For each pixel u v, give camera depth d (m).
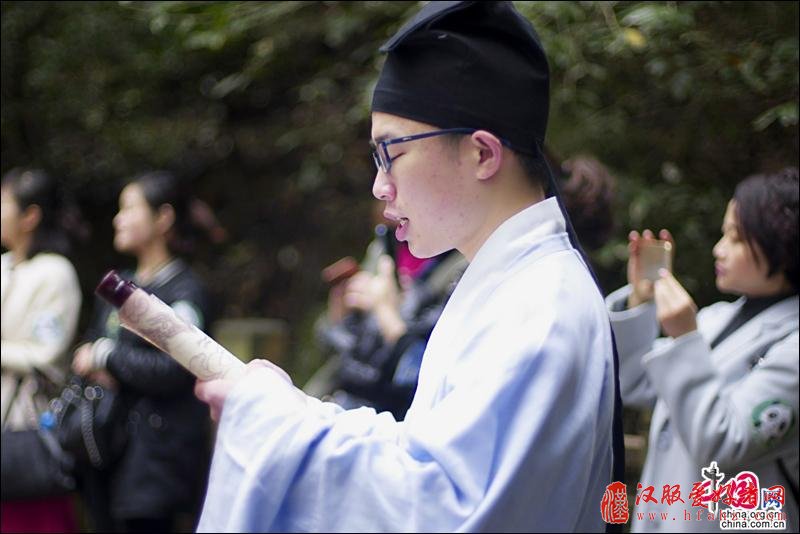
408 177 1.91
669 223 4.92
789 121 4.13
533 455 1.69
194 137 7.77
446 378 1.83
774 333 3.13
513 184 1.94
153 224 4.91
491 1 1.93
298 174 8.02
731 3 4.56
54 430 4.78
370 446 1.74
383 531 1.68
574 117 5.08
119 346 4.63
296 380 6.84
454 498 1.67
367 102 4.89
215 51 7.19
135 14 6.39
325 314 6.93
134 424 4.69
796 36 4.51
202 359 1.88
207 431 5.06
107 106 7.53
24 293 4.97
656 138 5.06
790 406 2.95
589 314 1.83
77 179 7.74
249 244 8.27
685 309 3.03
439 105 1.89
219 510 1.75
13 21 7.12
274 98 7.88
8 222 5.12
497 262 1.90
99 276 7.92
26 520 4.91
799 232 3.10
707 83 4.64
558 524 1.72
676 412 2.99
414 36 1.90
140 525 4.72
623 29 4.41
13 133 7.55
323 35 6.55
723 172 5.03
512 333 1.77
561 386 1.72
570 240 1.99
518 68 1.92
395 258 4.53
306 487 1.73
